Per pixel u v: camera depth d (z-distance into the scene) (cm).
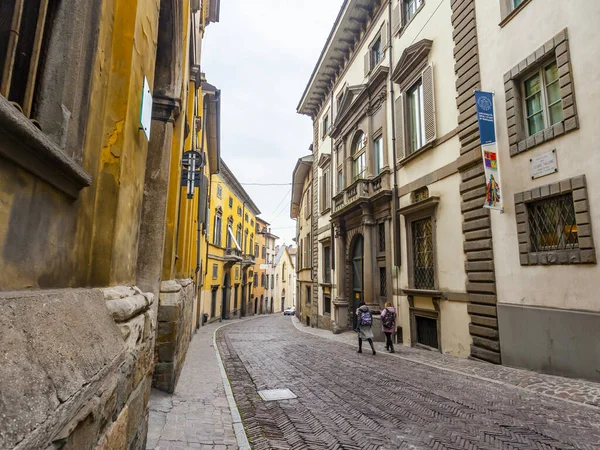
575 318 725
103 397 200
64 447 148
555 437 451
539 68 851
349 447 428
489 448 421
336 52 2133
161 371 646
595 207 702
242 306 4250
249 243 4603
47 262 187
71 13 215
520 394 648
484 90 988
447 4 1177
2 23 160
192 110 1057
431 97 1223
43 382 129
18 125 132
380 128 1609
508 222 895
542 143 813
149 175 562
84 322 189
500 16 945
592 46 719
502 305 898
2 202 142
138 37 300
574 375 722
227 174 3300
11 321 130
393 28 1559
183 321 907
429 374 826
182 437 447
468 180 1042
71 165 186
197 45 1211
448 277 1108
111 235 260
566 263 752
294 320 3403
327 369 895
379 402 609
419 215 1272
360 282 1794
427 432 472
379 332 1445
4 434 100
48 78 204
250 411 567
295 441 446
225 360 1034
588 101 722
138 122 315
